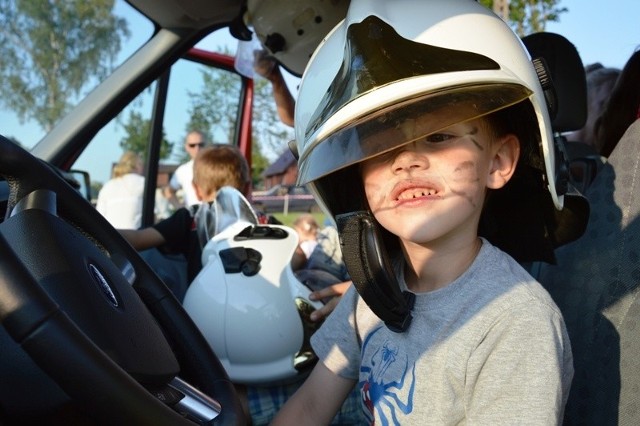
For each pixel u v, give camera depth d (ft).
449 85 2.70
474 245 3.28
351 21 3.01
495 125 3.16
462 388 3.01
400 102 2.71
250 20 6.41
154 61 7.00
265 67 8.66
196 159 8.04
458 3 3.08
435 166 2.97
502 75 2.75
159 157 10.72
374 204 3.13
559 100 5.10
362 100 2.74
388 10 2.99
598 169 4.91
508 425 2.78
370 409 3.48
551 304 3.01
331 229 6.82
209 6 6.39
